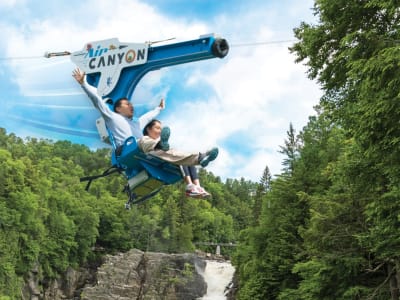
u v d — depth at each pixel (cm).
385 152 1591
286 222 4728
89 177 897
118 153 843
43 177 11244
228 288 9831
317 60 2136
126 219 12862
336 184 3062
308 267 3369
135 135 851
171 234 13112
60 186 13050
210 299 9781
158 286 9825
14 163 9438
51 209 10512
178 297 9794
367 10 1897
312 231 3030
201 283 9975
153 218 13325
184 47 782
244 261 6538
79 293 10588
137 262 10088
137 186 862
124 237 12619
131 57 813
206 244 14425
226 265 10488
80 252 11169
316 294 3359
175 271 10069
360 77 1547
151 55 809
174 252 12875
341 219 2973
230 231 16475
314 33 2105
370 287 3147
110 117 834
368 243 2611
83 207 11519
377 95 1488
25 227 8981
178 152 824
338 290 3244
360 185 2031
